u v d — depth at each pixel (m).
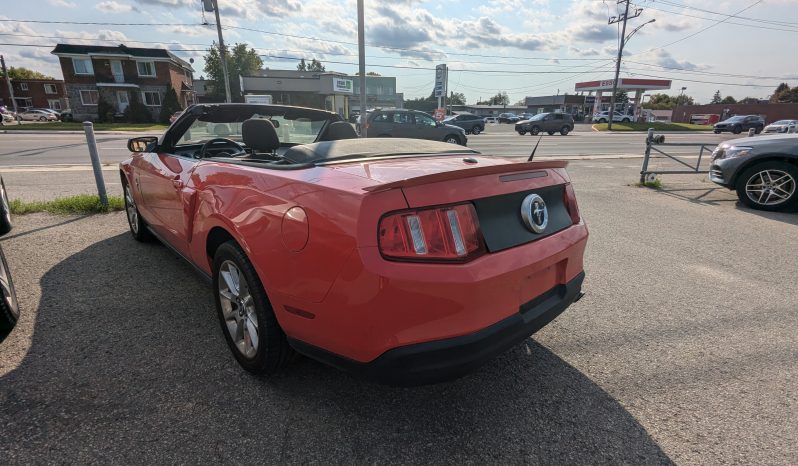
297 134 4.21
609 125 40.81
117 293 3.39
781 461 1.92
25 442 1.90
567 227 2.46
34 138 21.17
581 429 2.10
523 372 2.55
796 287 3.86
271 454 1.89
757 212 6.73
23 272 3.76
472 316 1.81
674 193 8.19
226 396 2.25
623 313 3.32
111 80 43.44
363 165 2.23
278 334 2.21
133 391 2.26
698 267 4.34
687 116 65.31
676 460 1.93
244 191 2.28
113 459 1.83
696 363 2.67
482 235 1.90
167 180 3.25
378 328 1.74
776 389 2.43
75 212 5.80
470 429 2.09
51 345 2.65
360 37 9.78
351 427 2.07
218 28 26.48
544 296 2.23
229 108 3.72
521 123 31.20
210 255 2.78
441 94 20.47
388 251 1.71
